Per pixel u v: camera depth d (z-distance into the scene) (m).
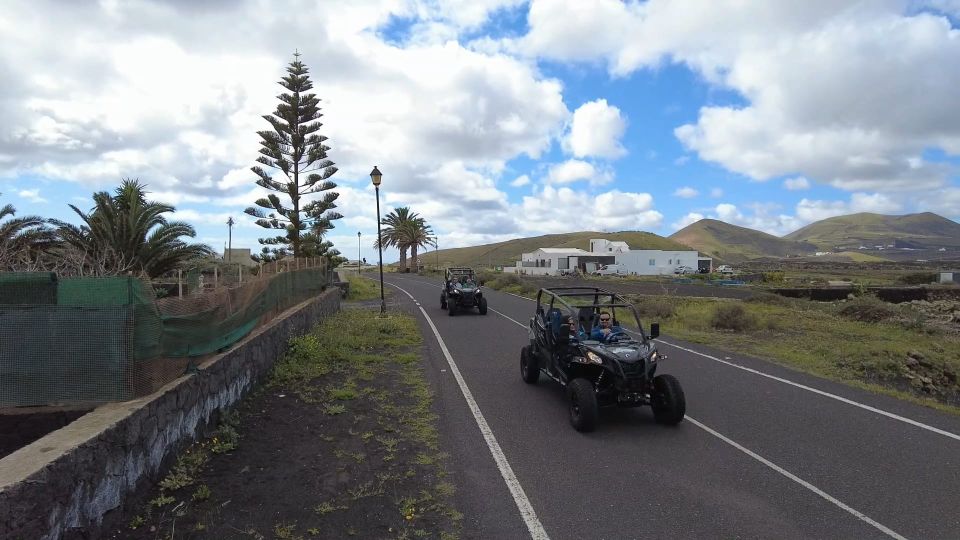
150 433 4.93
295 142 27.91
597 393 7.32
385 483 5.36
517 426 7.20
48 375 4.93
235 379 7.49
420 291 35.84
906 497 5.17
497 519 4.68
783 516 4.77
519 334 15.59
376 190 20.17
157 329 5.39
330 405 7.88
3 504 3.12
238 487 5.15
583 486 5.36
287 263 14.10
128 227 16.12
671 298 29.05
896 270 93.62
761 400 8.66
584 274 73.62
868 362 12.60
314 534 4.37
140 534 4.24
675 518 4.72
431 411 7.82
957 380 12.41
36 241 15.09
